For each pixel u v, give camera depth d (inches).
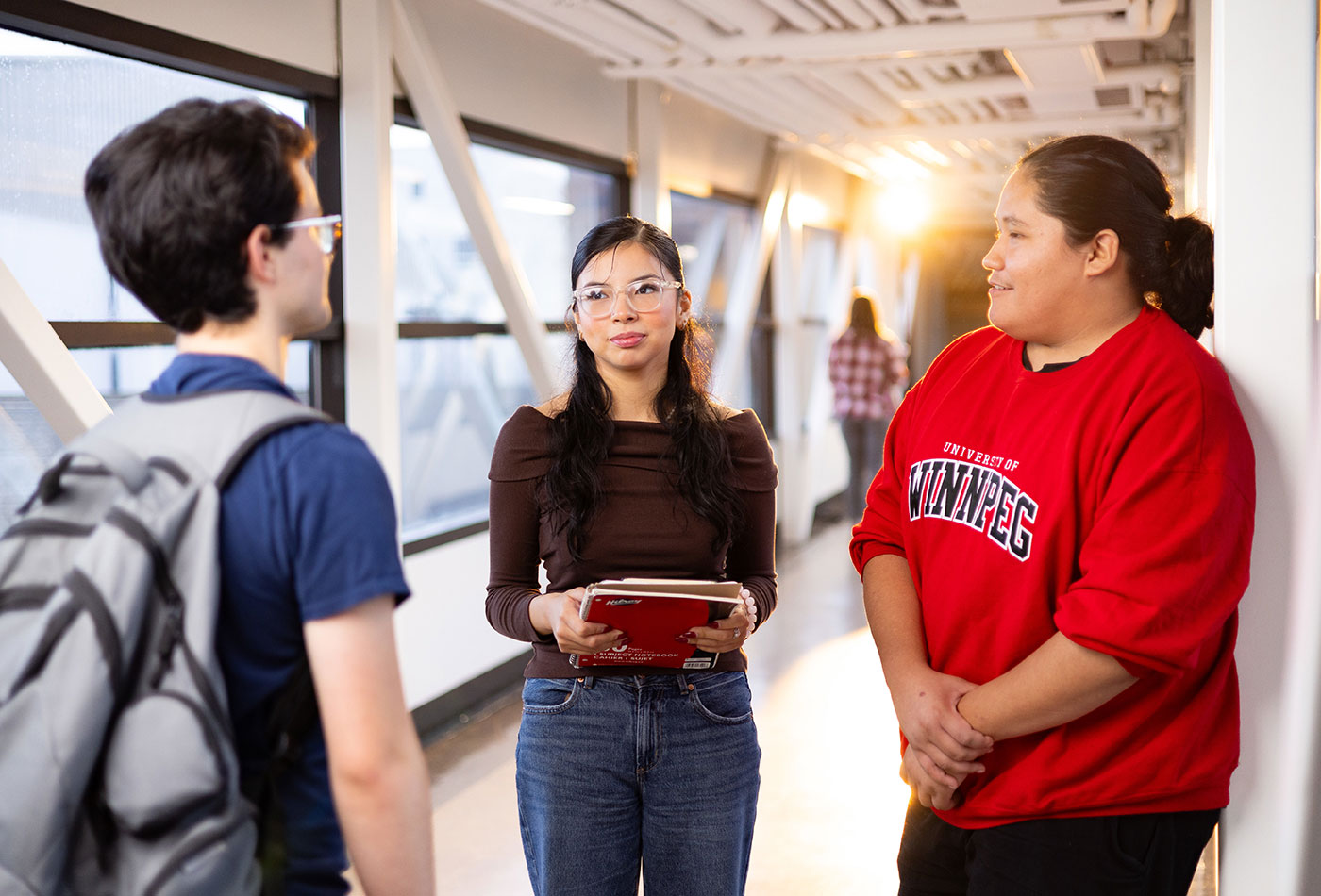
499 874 125.6
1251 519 56.1
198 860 38.2
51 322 113.4
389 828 40.9
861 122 276.1
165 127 40.9
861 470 335.9
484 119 186.5
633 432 72.4
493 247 176.9
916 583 67.6
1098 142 59.5
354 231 153.3
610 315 70.4
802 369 382.9
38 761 37.1
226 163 40.6
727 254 316.8
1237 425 56.1
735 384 305.7
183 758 38.0
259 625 40.6
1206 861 125.6
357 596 40.0
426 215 182.5
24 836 36.9
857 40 178.9
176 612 38.7
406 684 169.2
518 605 71.3
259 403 41.2
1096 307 59.2
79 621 37.7
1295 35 62.1
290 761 41.9
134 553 38.4
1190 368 56.2
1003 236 61.2
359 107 151.4
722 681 71.7
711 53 190.7
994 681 58.1
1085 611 54.1
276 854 41.2
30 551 39.5
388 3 155.0
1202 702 57.4
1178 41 194.7
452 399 193.8
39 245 113.5
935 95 230.5
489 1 157.9
